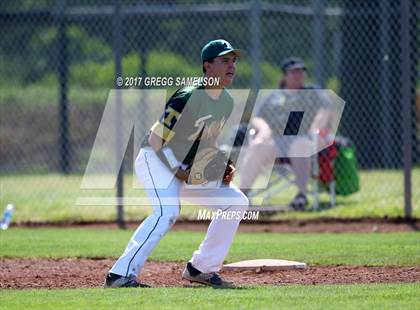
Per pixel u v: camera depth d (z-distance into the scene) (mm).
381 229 35250
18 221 39125
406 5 36031
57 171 58188
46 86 74625
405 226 35781
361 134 49344
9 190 47156
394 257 27406
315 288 21719
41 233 35625
